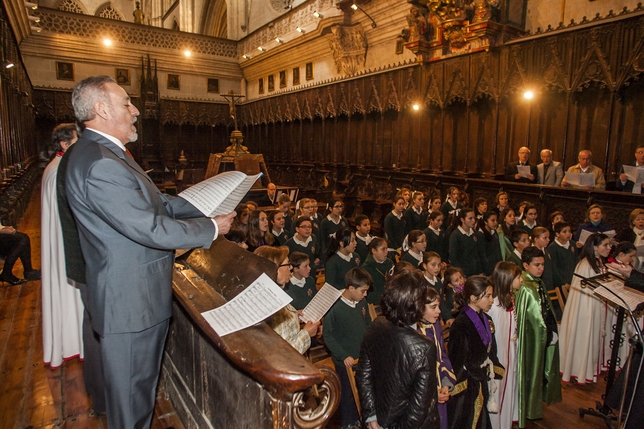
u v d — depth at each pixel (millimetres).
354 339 3270
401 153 11188
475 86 8891
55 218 3082
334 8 13180
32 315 4219
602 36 6898
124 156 1925
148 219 1683
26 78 13086
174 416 2469
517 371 3307
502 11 8352
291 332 2617
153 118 18594
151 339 1903
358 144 12680
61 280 3133
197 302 1836
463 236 5352
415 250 4785
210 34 23875
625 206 5902
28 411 2582
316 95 14273
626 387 3072
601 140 7324
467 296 2846
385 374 2170
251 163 10727
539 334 3307
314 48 14492
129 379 1850
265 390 1406
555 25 7918
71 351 3256
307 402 1792
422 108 10188
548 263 4777
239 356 1389
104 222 1761
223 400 1782
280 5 16812
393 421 2154
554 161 7570
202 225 1826
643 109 6785
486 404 2885
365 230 5723
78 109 1896
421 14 9570
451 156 9898
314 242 5633
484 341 2820
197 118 19672
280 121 16938
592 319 3982
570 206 6633
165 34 18734
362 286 3154
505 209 6250
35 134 16812
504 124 8750
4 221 6301
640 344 3096
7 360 3254
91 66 17750
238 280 1935
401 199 6801
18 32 11570
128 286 1791
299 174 15609
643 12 6266
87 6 25781
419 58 9781
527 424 3434
